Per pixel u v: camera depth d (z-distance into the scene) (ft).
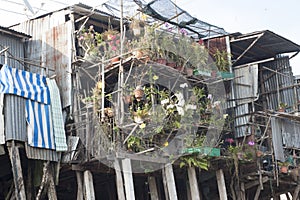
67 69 48.83
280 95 59.72
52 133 44.91
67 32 49.83
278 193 58.49
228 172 52.42
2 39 49.67
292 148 56.29
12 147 42.06
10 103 42.91
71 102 47.73
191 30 53.88
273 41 57.36
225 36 55.88
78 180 45.19
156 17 50.70
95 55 46.80
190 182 47.16
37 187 46.44
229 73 53.42
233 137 55.11
